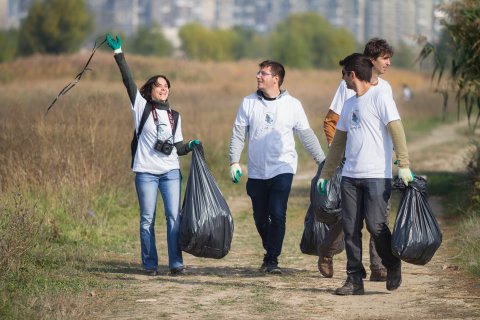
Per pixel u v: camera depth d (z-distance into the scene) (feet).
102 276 59.06
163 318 47.06
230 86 313.32
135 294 53.16
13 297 49.47
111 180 87.45
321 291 54.65
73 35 581.53
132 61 354.33
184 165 124.06
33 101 126.52
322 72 460.96
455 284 56.29
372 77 54.13
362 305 50.26
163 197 60.49
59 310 47.14
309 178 131.44
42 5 582.76
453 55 89.92
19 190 71.92
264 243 63.31
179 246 60.39
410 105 287.89
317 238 59.67
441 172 130.82
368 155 51.19
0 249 55.52
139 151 60.23
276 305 50.24
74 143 85.25
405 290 54.80
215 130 146.51
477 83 86.99
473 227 72.64
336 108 59.00
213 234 57.26
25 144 84.23
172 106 166.81
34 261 60.08
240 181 119.75
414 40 90.02
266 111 61.16
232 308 49.55
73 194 79.10
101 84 255.09
